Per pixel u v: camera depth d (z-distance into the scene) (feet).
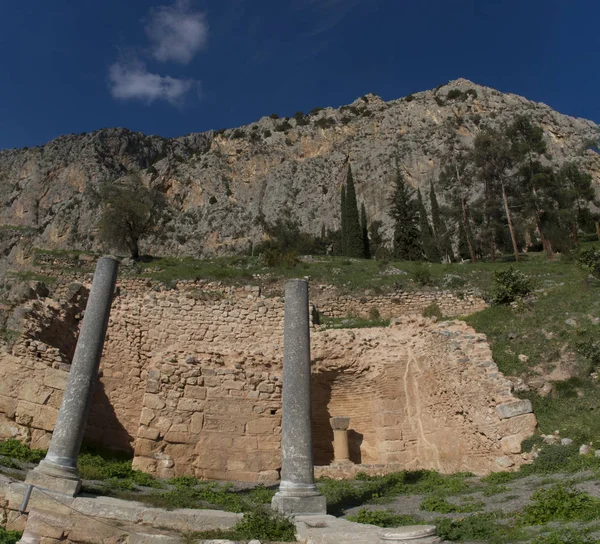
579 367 53.26
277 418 53.93
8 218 467.93
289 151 475.72
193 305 75.00
